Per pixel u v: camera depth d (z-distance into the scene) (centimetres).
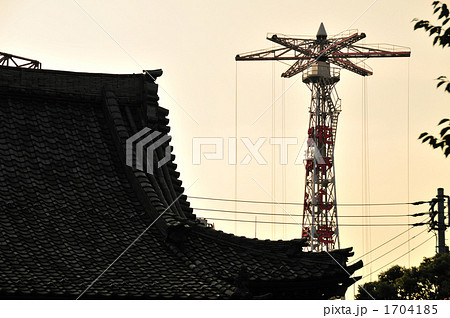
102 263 2605
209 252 2805
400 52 9494
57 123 3222
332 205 9094
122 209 2955
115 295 2405
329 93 9444
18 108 3203
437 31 1952
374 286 7062
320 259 2808
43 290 2356
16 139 3077
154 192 3000
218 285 2559
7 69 3228
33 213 2778
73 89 3341
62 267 2527
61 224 2767
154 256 2723
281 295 2767
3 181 2886
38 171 2986
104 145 3222
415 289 6719
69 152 3125
